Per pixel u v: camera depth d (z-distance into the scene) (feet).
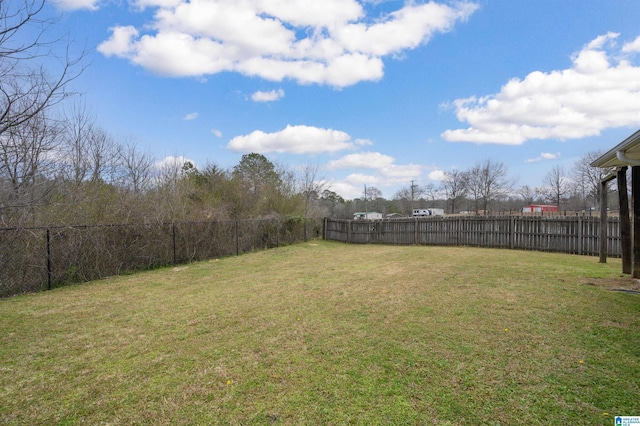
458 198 141.08
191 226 33.60
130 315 15.19
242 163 73.92
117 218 27.14
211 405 7.83
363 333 12.30
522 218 38.37
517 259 30.19
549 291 17.54
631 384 8.30
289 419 7.20
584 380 8.55
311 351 10.80
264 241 47.55
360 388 8.41
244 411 7.55
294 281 22.68
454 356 10.14
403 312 14.73
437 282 20.81
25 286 20.33
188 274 26.16
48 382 9.05
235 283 22.40
